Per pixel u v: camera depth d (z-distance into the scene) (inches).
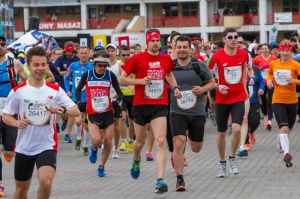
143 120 634.8
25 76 699.4
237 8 3954.2
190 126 659.4
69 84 984.9
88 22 3996.1
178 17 3934.5
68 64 1152.8
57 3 3971.5
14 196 508.1
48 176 478.3
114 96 847.1
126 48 979.9
